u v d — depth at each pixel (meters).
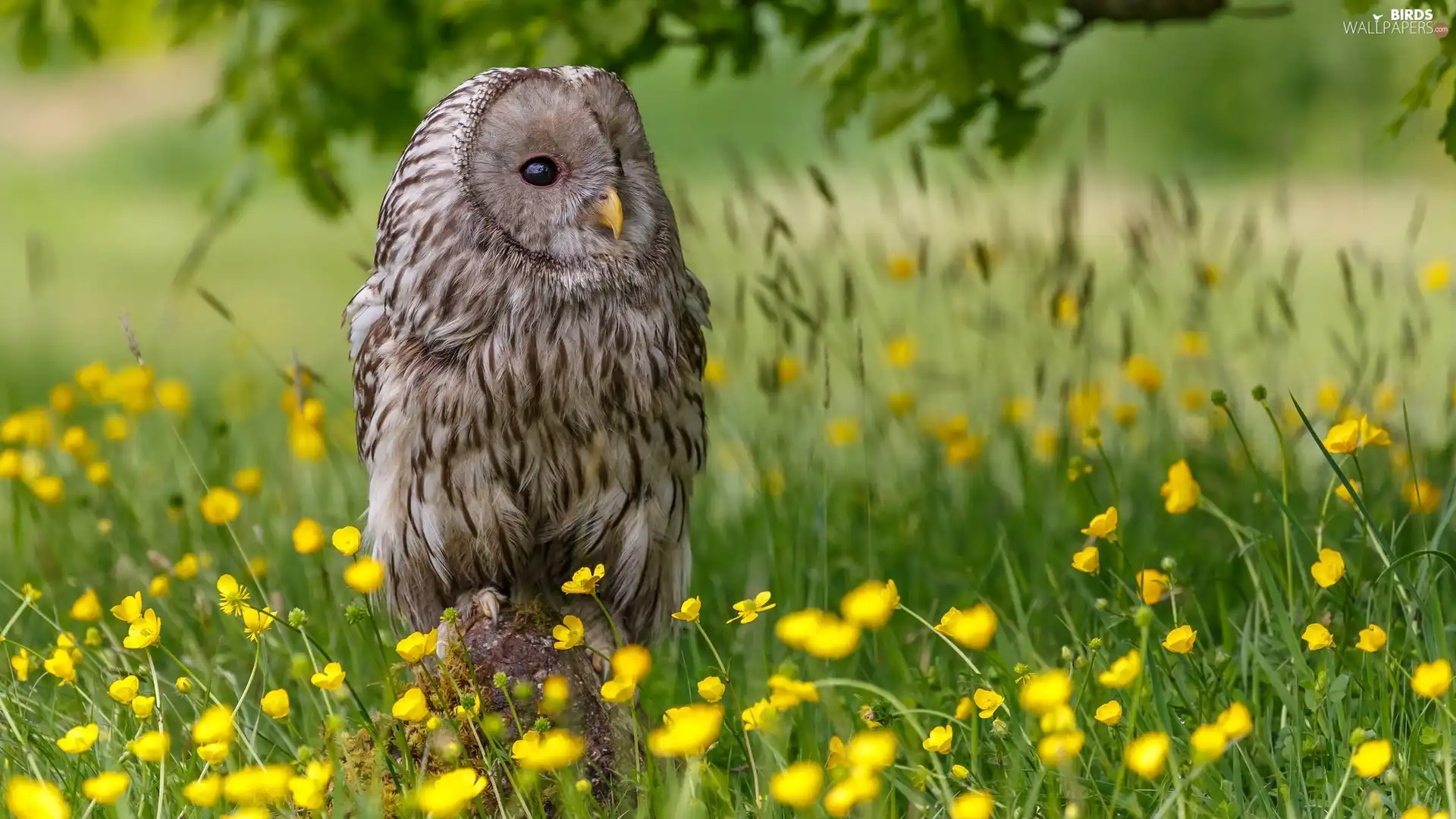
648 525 8.29
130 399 11.80
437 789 5.84
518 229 7.83
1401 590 7.96
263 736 7.84
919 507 11.33
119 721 7.82
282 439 14.17
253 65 11.46
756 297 11.07
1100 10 10.88
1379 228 30.44
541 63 10.92
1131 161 39.75
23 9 12.37
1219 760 7.23
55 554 10.84
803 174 39.31
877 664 8.70
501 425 7.87
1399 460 10.95
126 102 51.31
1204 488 11.21
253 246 37.41
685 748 5.68
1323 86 38.25
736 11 11.38
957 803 5.50
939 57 10.13
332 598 9.02
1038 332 14.38
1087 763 7.27
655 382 8.06
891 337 14.45
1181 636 6.71
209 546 10.95
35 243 11.91
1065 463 11.01
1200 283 13.20
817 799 6.47
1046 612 9.67
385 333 8.21
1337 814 6.54
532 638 7.53
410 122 12.08
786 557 10.04
